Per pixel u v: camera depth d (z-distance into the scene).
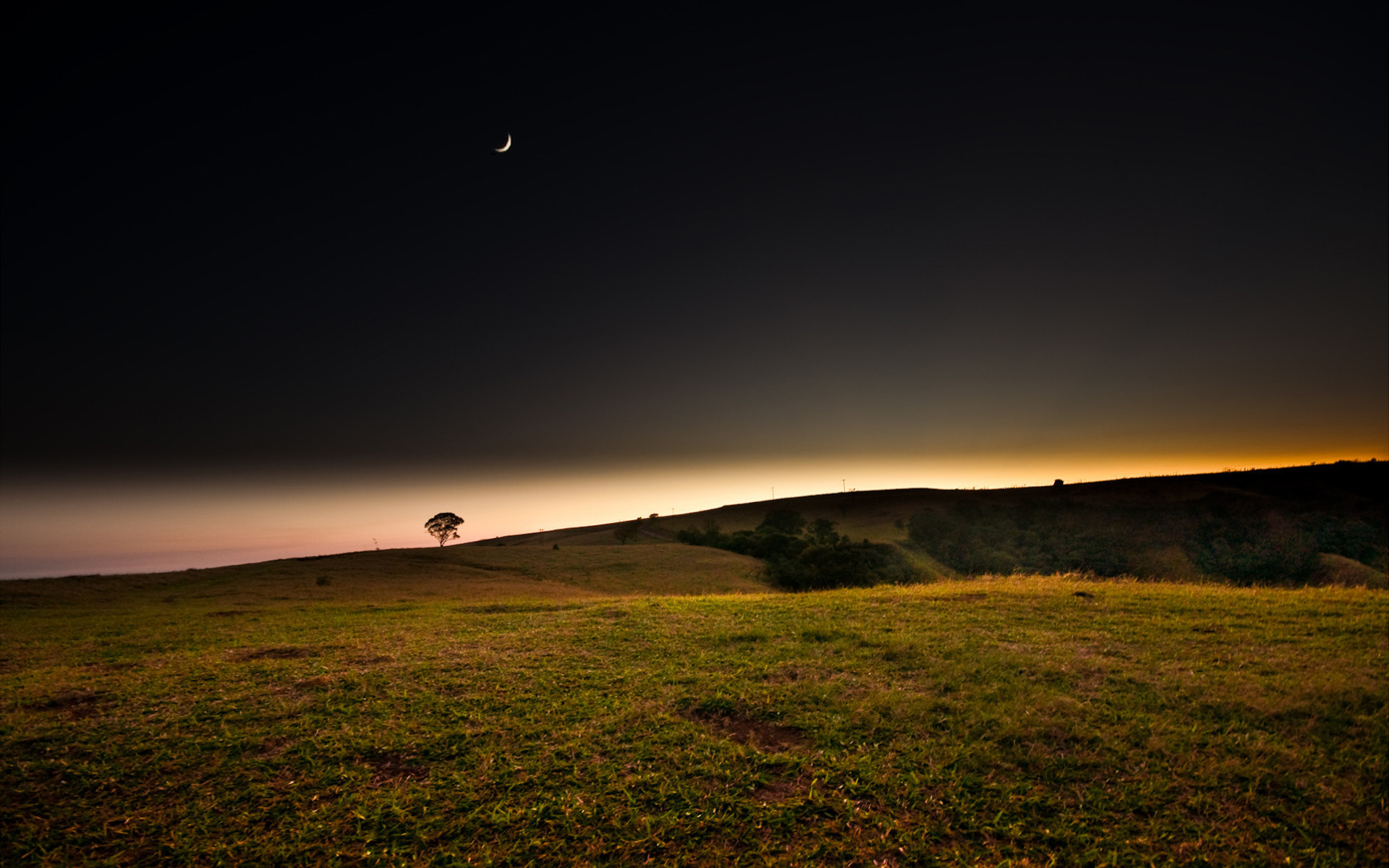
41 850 5.54
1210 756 6.71
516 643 12.16
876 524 113.19
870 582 63.16
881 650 10.63
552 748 7.18
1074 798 6.02
